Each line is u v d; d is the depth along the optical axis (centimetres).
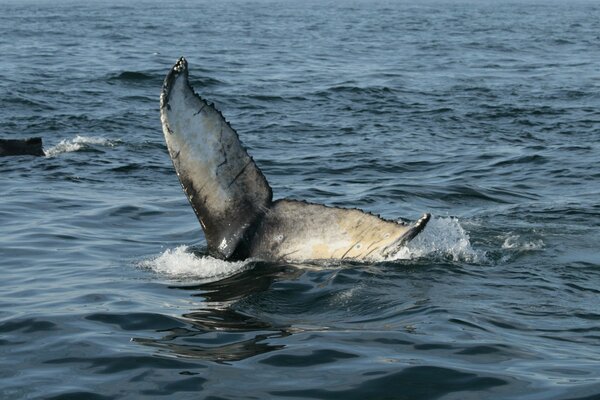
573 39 12069
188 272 2261
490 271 2217
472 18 18612
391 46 10381
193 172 2205
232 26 14238
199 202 2230
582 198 3284
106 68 7494
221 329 1862
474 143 4569
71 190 3372
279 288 2069
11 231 2758
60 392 1575
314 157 4172
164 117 2164
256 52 9256
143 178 3666
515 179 3694
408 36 12156
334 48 9938
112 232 2755
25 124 4991
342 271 2138
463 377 1614
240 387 1589
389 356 1706
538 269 2244
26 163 3891
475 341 1772
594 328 1858
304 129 4969
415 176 3784
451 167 3956
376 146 4453
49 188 3406
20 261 2441
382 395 1554
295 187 3522
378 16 19188
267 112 5522
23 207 3075
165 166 3922
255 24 15050
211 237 2250
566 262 2309
